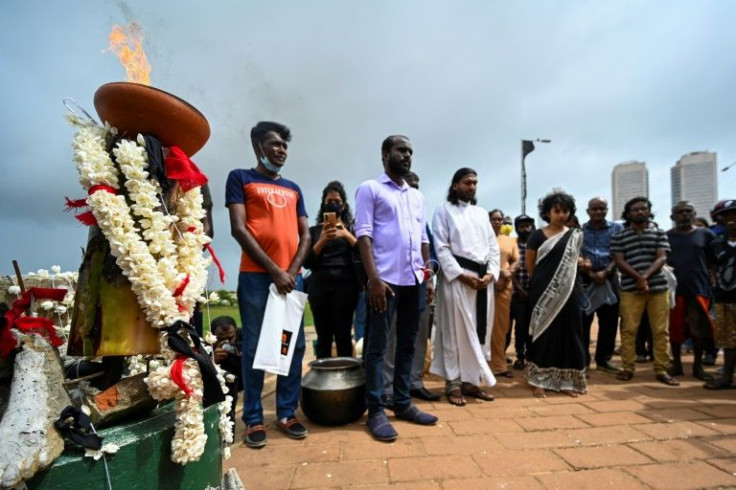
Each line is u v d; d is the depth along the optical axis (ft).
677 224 16.40
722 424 10.04
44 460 3.58
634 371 16.49
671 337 16.03
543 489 7.06
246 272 9.57
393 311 10.08
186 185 4.96
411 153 10.64
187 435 4.50
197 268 5.04
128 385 4.70
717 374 15.83
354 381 10.43
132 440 4.23
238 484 5.86
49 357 4.32
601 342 16.57
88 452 3.89
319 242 12.73
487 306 12.86
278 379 10.15
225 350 10.17
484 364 12.22
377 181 10.57
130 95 4.36
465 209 13.05
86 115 4.64
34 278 5.53
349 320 13.78
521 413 11.14
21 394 3.89
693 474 7.52
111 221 4.19
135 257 4.24
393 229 10.18
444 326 12.63
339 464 8.11
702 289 15.25
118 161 4.33
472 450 8.68
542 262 13.74
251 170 9.91
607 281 16.19
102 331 4.47
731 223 13.61
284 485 7.33
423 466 7.97
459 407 11.81
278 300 9.14
